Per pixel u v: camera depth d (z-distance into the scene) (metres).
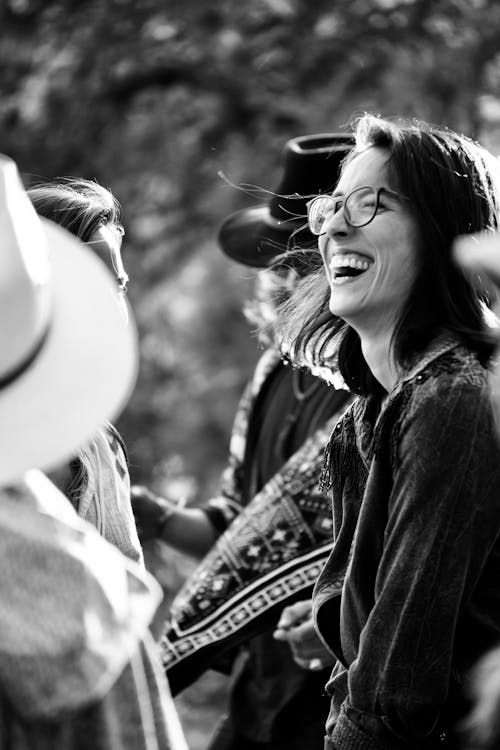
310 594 4.05
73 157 10.23
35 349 2.60
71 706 2.41
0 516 2.50
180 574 7.16
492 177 3.17
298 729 4.15
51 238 2.72
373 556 3.02
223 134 10.57
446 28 9.61
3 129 10.01
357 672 2.90
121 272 3.51
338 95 9.73
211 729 7.54
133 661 2.61
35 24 10.16
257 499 4.14
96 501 3.08
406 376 2.97
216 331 11.07
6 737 2.47
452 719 2.91
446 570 2.84
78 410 2.61
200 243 10.90
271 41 10.13
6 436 2.57
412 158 3.06
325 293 3.36
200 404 10.84
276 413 4.42
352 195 3.08
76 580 2.47
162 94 10.50
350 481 3.21
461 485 2.85
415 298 3.04
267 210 4.82
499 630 2.91
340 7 9.98
